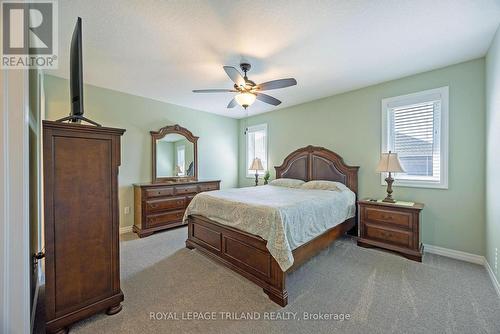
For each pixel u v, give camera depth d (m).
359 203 3.15
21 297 1.23
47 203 1.46
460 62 2.69
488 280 2.19
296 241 2.11
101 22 1.90
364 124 3.56
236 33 2.07
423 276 2.27
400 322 1.61
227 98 4.12
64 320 1.50
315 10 1.76
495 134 2.14
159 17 1.84
